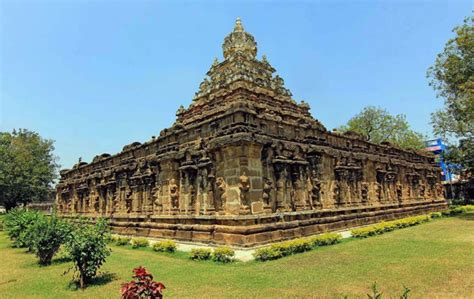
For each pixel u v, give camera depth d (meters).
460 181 57.88
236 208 14.70
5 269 13.06
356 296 7.80
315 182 19.22
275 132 17.69
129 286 5.76
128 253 15.73
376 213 24.61
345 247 14.85
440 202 37.03
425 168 35.56
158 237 19.58
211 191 16.52
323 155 20.73
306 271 10.45
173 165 19.47
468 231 18.95
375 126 51.38
